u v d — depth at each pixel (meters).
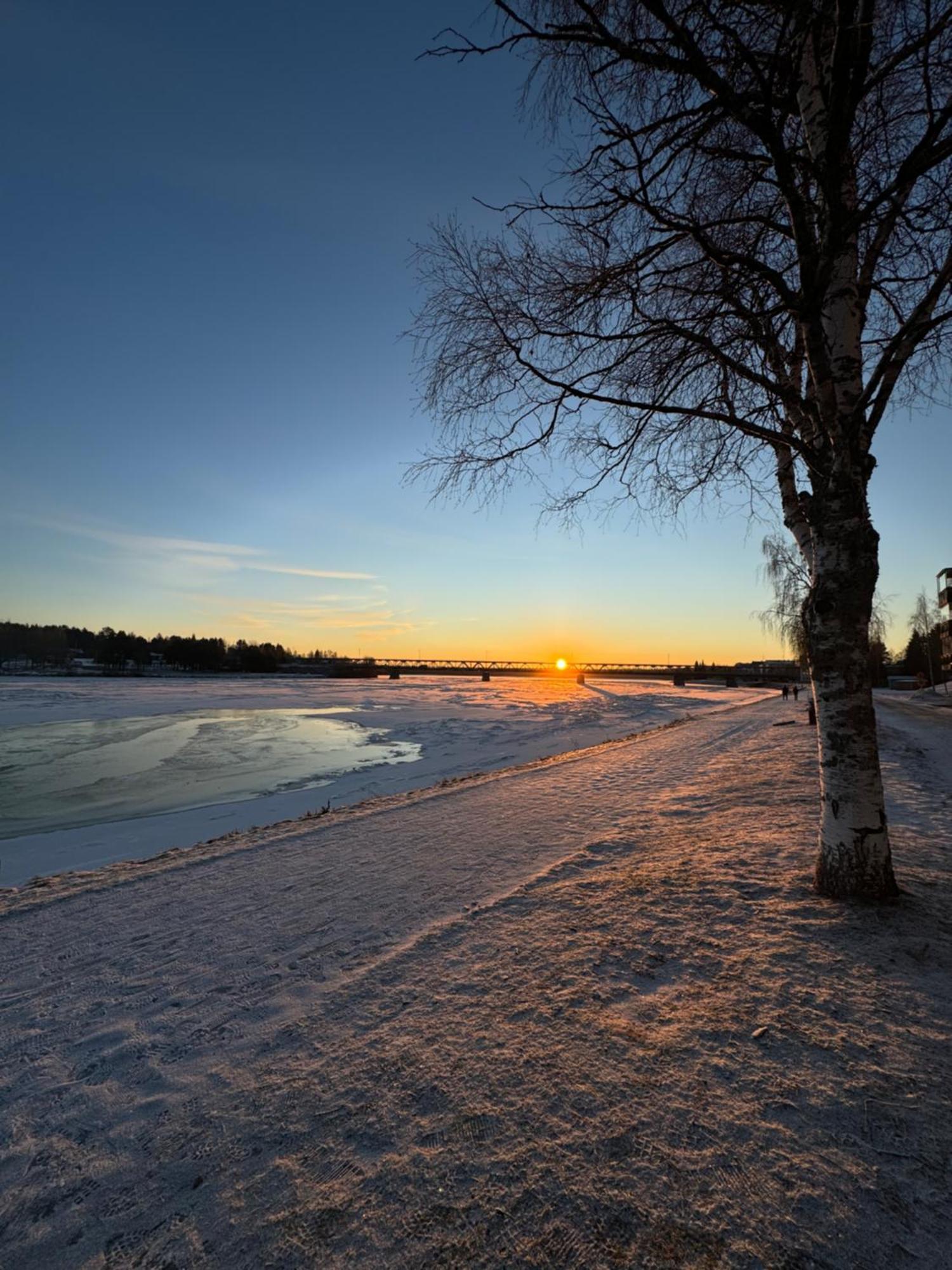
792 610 20.75
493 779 11.67
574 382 4.23
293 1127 2.34
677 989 3.12
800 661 21.19
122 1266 1.81
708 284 4.53
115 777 16.30
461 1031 2.90
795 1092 2.32
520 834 7.06
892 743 13.22
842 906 3.78
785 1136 2.11
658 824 6.97
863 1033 2.62
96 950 4.26
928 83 3.05
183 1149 2.27
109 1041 3.07
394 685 81.38
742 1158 2.04
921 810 6.75
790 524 4.67
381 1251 1.80
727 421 3.97
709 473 4.92
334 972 3.68
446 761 18.45
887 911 3.67
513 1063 2.62
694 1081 2.42
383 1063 2.70
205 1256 1.83
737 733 17.08
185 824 11.12
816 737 13.33
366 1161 2.14
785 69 3.57
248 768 17.66
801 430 4.37
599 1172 2.02
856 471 3.82
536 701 46.62
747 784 8.78
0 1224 1.99
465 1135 2.22
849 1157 2.01
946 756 11.80
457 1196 1.97
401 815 8.50
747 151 4.23
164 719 33.19
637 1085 2.42
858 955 3.23
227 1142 2.29
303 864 6.21
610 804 8.60
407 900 4.93
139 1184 2.12
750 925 3.74
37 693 52.53
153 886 5.68
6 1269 1.82
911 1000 2.82
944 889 4.02
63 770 17.44
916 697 42.28
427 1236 1.84
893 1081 2.33
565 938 3.85
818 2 3.25
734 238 4.57
